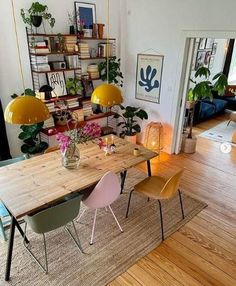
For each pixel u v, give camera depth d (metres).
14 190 2.23
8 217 2.66
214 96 7.28
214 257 2.48
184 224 2.93
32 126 3.88
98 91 2.71
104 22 4.71
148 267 2.35
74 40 4.17
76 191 2.27
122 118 5.41
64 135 2.63
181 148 4.86
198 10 3.68
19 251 2.49
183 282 2.21
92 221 2.94
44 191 2.22
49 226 2.11
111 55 4.89
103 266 2.35
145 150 3.09
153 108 4.81
